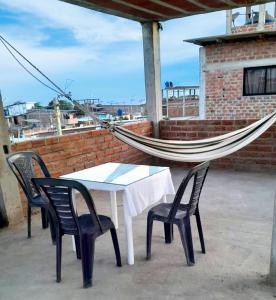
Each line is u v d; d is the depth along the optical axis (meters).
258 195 3.71
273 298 1.83
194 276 2.10
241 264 2.21
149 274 2.15
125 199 2.22
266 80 6.93
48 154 3.63
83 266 2.04
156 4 4.01
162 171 2.62
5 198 3.11
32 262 2.43
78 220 2.09
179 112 10.66
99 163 4.39
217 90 7.50
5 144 3.09
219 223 2.94
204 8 4.24
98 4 3.93
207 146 3.65
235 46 7.06
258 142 4.71
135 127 4.95
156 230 2.86
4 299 1.98
